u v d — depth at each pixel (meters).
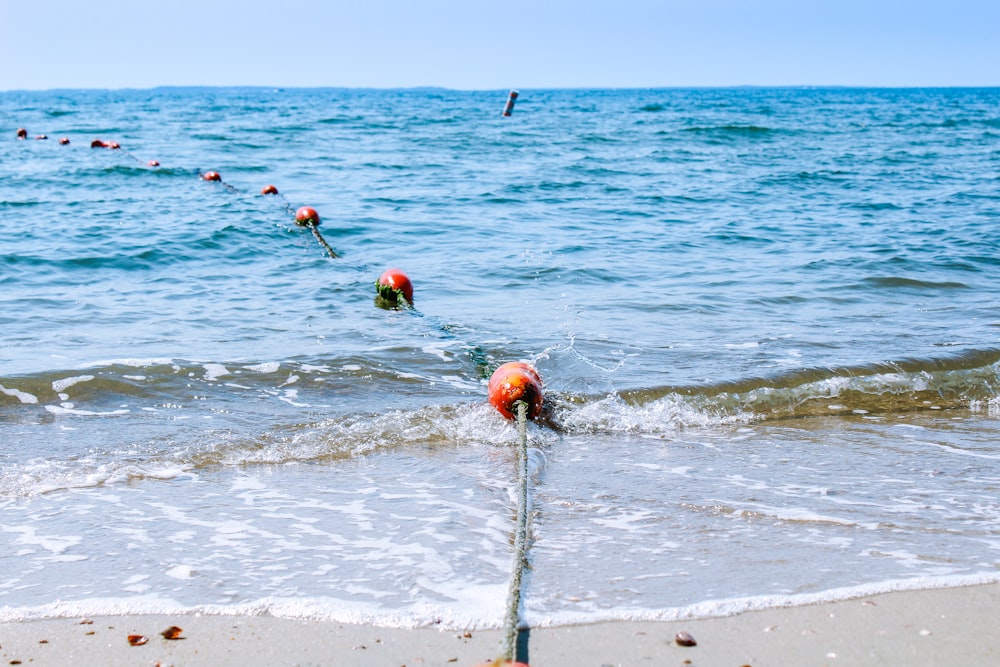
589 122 50.38
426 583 3.71
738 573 3.79
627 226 14.77
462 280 10.48
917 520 4.36
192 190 19.94
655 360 7.14
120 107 81.31
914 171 23.77
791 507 4.52
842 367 6.79
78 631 3.35
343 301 9.41
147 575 3.79
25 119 54.56
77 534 4.19
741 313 8.74
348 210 16.52
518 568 3.69
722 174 23.14
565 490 4.75
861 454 5.34
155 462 5.12
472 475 4.99
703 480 4.90
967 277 10.42
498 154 28.73
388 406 6.18
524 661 3.14
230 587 3.68
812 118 56.16
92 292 9.83
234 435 5.57
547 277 10.59
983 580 3.73
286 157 27.77
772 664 3.14
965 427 5.86
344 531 4.23
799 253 12.05
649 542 4.10
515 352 7.43
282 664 3.14
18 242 12.72
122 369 6.77
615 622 3.40
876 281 10.18
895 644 3.26
